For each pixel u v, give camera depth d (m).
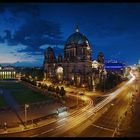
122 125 62.44
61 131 57.50
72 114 77.12
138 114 75.62
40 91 131.75
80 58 183.62
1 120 67.00
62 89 110.94
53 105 92.25
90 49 192.25
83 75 168.88
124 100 106.56
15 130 57.72
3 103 93.31
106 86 150.25
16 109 82.50
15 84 181.00
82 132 56.66
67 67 188.25
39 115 74.06
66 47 197.12
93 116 74.19
